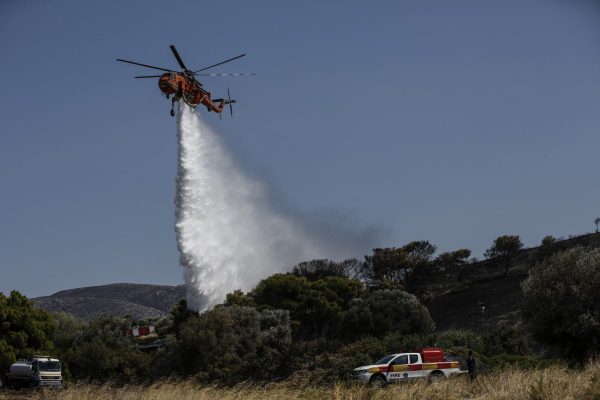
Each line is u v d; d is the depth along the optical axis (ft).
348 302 235.81
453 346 131.44
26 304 178.91
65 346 194.29
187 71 162.40
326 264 313.32
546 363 107.34
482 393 69.56
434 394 70.95
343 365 112.88
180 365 161.68
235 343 165.48
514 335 139.85
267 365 137.59
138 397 78.33
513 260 327.06
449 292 300.61
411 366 99.50
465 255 339.57
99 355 168.66
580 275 123.34
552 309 122.93
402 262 312.50
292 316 231.09
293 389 90.12
